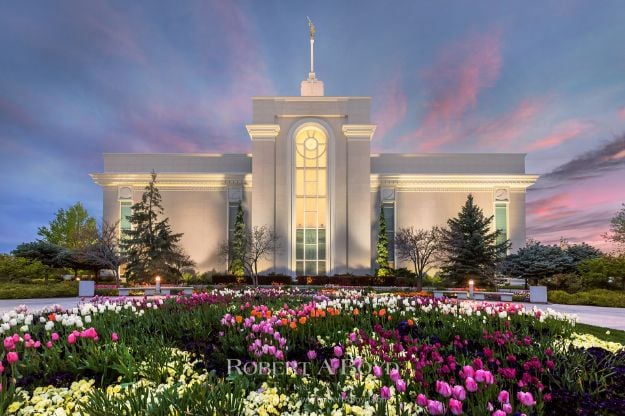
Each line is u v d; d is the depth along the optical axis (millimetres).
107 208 37531
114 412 3572
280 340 5613
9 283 26062
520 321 8797
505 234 37156
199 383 4328
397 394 3939
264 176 35000
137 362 5305
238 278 32938
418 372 4176
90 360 5109
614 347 7867
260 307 8195
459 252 28547
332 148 35344
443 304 10328
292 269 34281
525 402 3428
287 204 34875
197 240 37312
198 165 39500
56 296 22750
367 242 34281
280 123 35844
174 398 3660
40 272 30828
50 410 4184
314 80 37812
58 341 6496
